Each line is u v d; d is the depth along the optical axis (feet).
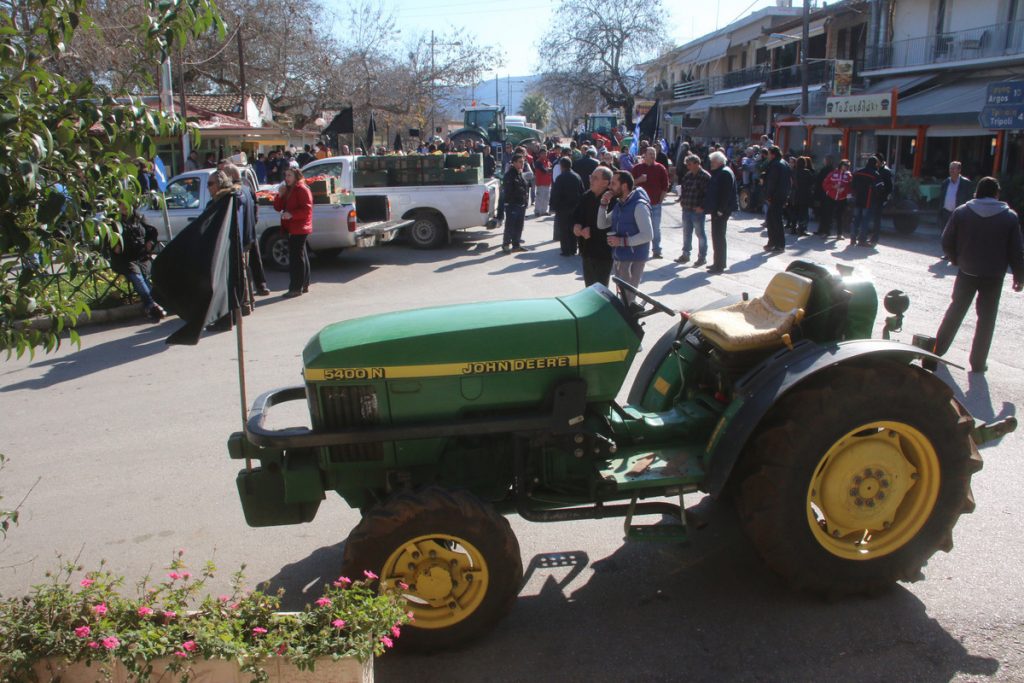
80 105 8.85
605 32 176.65
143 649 8.70
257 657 8.82
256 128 73.26
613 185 27.12
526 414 12.36
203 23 9.93
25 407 23.62
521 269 42.55
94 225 9.26
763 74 138.92
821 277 13.61
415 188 50.49
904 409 12.23
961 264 23.13
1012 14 81.71
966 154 79.87
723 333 13.23
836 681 11.00
